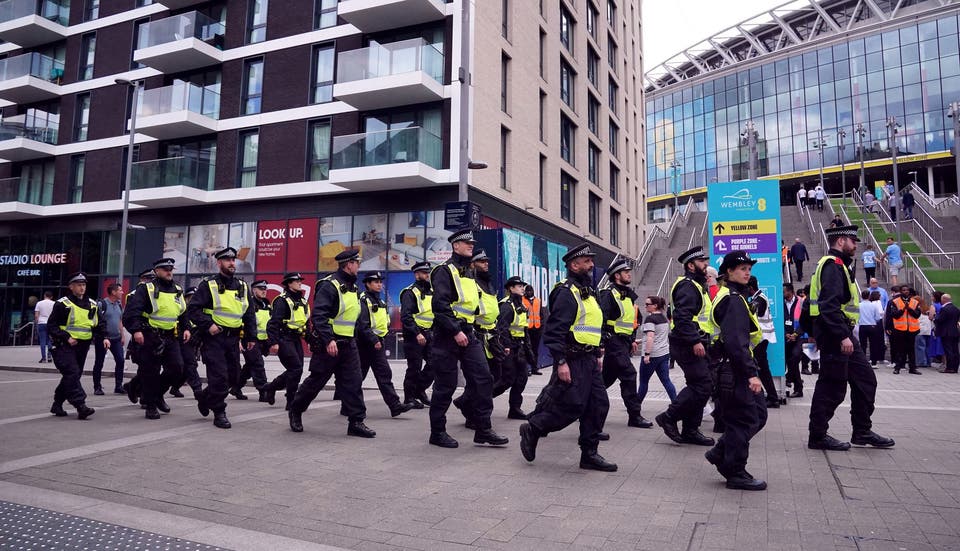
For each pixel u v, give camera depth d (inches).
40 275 1037.8
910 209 1107.3
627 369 297.3
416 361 358.6
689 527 148.9
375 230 798.5
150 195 869.8
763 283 358.9
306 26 877.8
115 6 1050.7
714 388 189.5
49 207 1030.4
